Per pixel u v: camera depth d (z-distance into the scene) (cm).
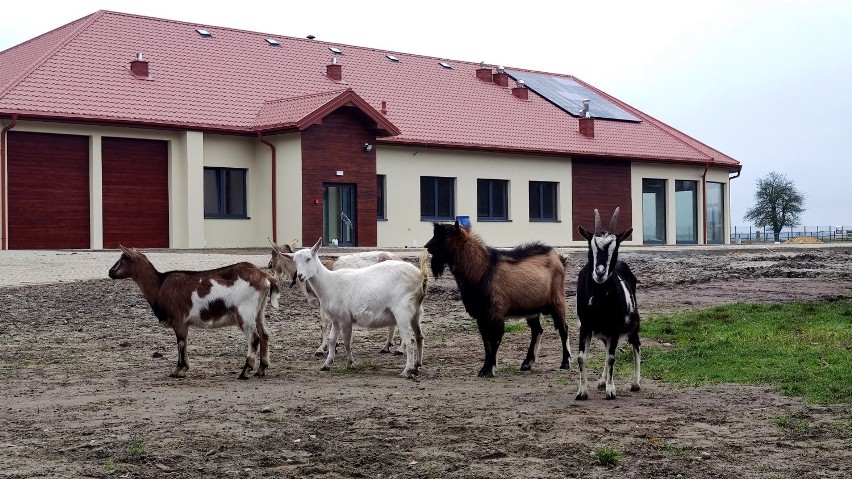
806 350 1375
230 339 1636
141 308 1938
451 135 4103
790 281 2464
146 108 3441
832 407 1016
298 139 3528
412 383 1229
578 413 1017
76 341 1603
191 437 921
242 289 1267
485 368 1288
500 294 1282
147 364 1396
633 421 975
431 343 1619
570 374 1296
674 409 1030
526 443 890
